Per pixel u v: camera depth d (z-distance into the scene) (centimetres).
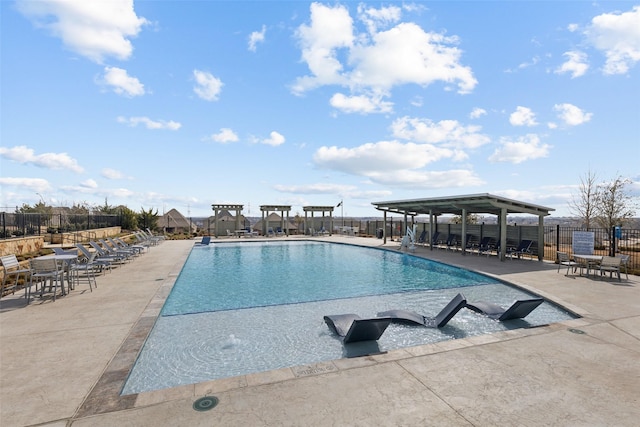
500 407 305
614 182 1986
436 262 1403
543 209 1381
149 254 1609
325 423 277
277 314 693
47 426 274
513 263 1319
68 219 1811
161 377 425
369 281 1070
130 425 275
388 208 2231
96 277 989
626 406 309
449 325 632
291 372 375
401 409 300
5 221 1201
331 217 3272
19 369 386
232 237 2825
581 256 1057
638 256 1474
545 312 696
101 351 441
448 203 1554
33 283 874
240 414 290
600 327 543
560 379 361
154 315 609
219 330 595
